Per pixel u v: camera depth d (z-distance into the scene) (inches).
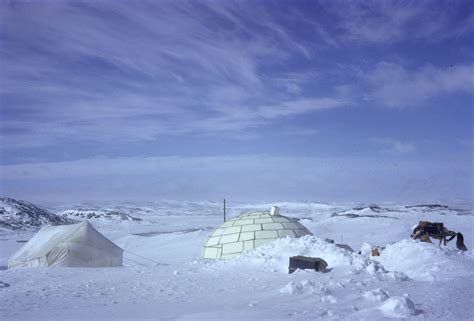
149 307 493.4
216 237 1380.4
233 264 856.9
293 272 726.5
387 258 962.7
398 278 637.3
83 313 467.5
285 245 880.3
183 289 624.4
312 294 523.5
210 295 565.3
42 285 709.9
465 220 5634.8
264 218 1387.8
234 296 548.1
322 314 423.8
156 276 775.1
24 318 447.5
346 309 443.5
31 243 1694.1
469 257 858.8
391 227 4520.2
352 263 758.5
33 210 6107.3
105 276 811.4
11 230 5017.2
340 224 5078.7
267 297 522.6
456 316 406.9
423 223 1138.0
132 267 980.6
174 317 435.5
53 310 487.2
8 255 2723.9
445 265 789.2
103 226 7022.6
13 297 583.2
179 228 6382.9
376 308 432.5
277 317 413.1
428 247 895.7
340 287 570.3
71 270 941.8
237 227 1368.1
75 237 1599.4
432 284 595.8
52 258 1541.6
